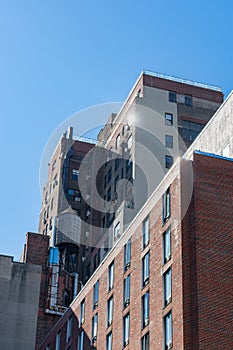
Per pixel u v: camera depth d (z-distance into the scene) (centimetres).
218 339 3978
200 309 4047
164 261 4594
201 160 4638
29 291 7069
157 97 10594
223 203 4491
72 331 6244
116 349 5128
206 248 4284
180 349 4009
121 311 5212
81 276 10550
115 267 5566
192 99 10788
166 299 4434
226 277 4212
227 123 5716
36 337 7481
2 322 6844
